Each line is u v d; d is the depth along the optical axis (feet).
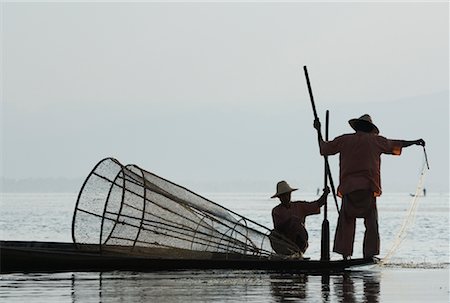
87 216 69.62
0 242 74.90
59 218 220.84
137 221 70.49
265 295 54.80
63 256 65.00
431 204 481.87
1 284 58.65
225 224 73.15
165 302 51.39
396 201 619.67
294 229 73.51
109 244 70.18
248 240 73.67
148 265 67.10
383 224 199.21
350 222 71.82
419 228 177.99
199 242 73.00
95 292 55.21
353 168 71.26
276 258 73.97
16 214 253.85
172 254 72.59
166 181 72.13
